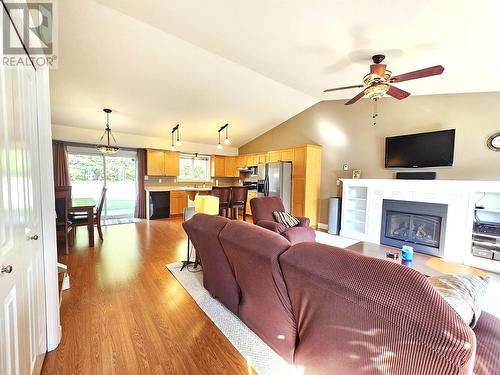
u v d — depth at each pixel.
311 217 5.46
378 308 0.79
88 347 1.54
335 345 1.02
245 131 6.82
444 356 0.69
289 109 5.79
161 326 1.78
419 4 1.71
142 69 3.65
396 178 4.28
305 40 2.48
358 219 4.71
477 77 2.86
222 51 3.07
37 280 1.29
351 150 4.98
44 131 1.41
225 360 1.47
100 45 3.07
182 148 7.06
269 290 1.41
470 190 3.22
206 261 2.11
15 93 0.98
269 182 5.75
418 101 4.00
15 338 0.93
